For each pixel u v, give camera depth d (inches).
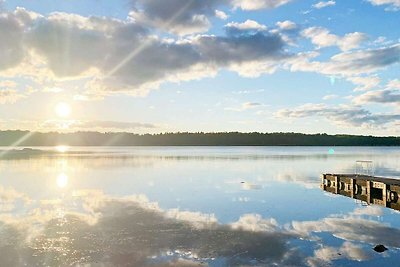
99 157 3762.3
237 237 670.5
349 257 565.0
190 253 582.9
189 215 855.7
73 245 621.3
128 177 1699.1
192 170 2097.7
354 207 983.6
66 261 548.4
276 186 1400.1
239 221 798.5
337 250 598.9
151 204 996.6
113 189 1290.6
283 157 3791.8
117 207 950.4
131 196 1134.4
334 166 2482.8
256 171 2049.7
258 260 553.3
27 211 900.6
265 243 634.8
